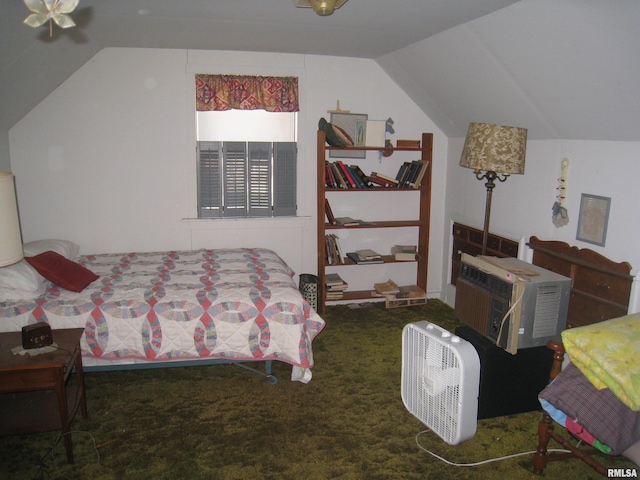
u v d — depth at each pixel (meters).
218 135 4.09
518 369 2.57
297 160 4.19
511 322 2.39
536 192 3.22
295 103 4.06
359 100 4.21
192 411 2.66
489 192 3.18
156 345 2.75
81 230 3.95
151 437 2.42
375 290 4.43
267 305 2.84
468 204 4.07
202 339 2.78
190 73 3.90
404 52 3.55
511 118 3.24
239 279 3.17
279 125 4.16
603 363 1.81
